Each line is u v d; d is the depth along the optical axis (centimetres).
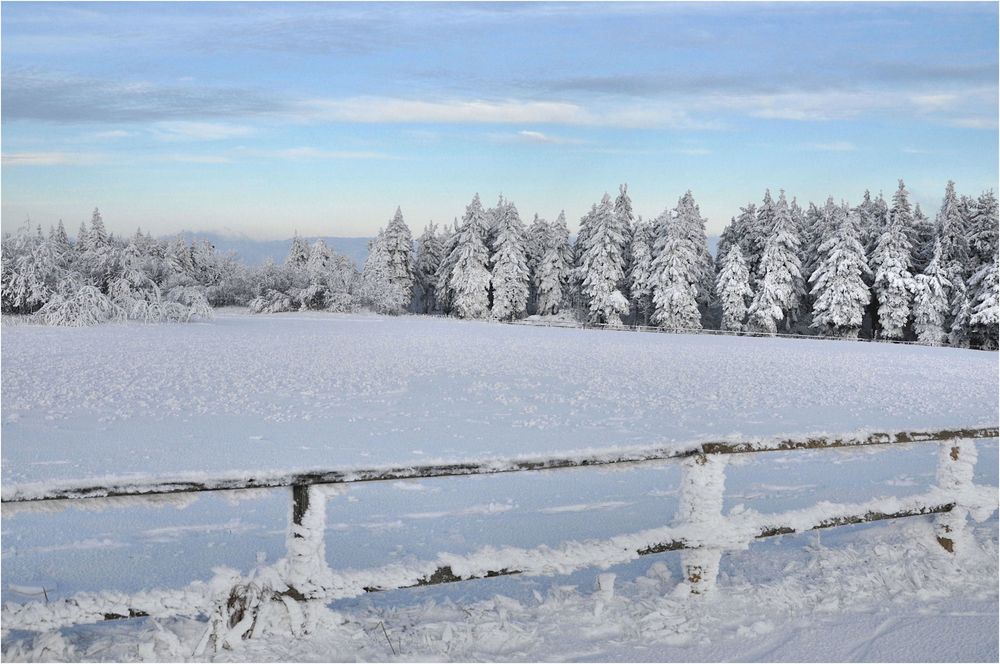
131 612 296
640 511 637
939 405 1532
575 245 8031
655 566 427
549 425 1131
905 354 3491
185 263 7056
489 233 8119
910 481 773
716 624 355
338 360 2173
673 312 6538
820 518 407
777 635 346
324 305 6744
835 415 1338
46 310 3866
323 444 951
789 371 2255
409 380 1702
